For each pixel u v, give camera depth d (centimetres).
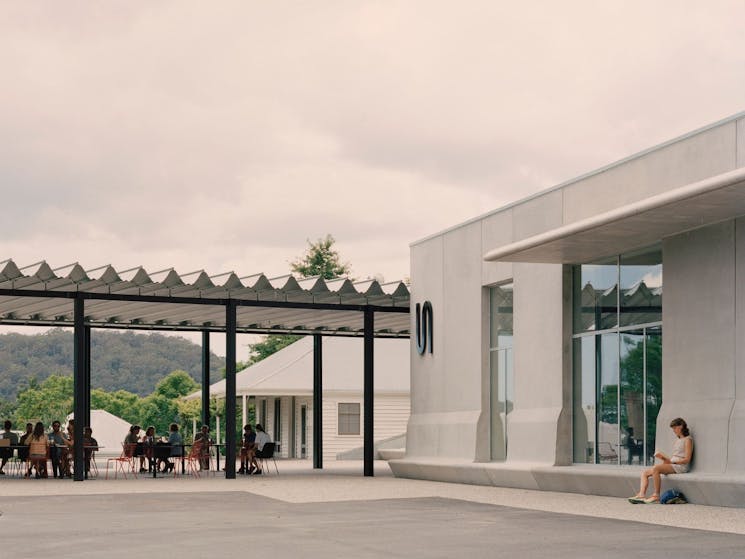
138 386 13538
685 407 1658
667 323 1714
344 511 1478
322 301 2498
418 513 1440
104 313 2719
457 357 2370
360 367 4247
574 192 1973
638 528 1224
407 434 2547
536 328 2080
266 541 1100
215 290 2320
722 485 1499
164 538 1132
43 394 8256
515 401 2138
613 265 1895
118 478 2466
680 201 1441
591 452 1936
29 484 2195
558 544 1064
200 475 2595
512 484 2056
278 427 4644
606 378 1902
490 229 2253
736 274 1576
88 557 973
